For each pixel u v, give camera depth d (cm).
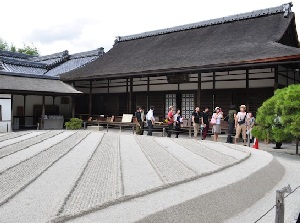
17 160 598
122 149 800
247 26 1933
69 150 754
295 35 1895
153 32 2547
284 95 939
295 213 430
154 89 2028
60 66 3023
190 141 1051
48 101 2388
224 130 1512
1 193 370
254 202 460
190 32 2266
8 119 1781
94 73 2108
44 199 349
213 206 376
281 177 641
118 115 2238
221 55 1600
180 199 352
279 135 960
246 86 1590
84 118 2422
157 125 1692
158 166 570
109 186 412
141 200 344
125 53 2409
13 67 2753
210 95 1761
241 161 654
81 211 293
